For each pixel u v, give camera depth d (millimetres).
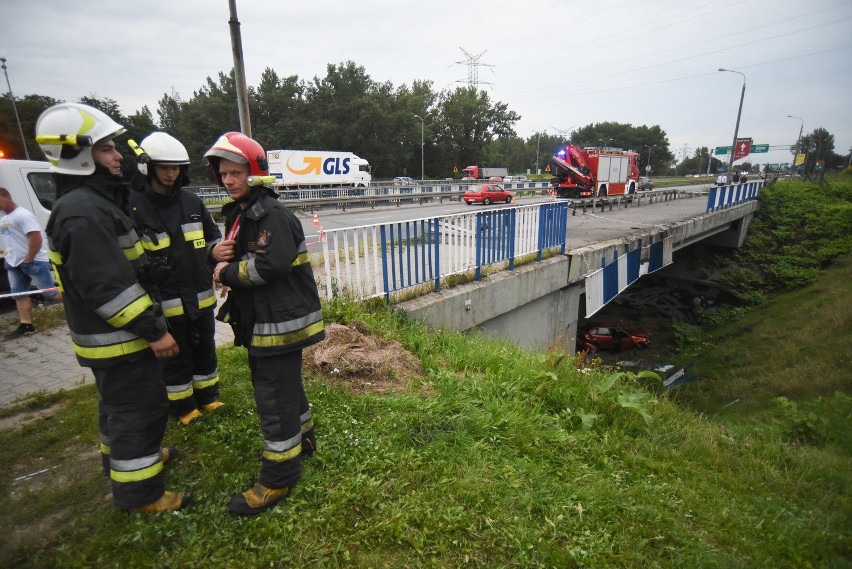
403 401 3525
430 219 6477
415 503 2465
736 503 2990
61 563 2006
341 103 57812
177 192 2969
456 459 2887
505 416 3492
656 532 2484
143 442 2199
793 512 2996
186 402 3129
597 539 2375
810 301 16922
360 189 28453
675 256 23594
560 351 5406
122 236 2139
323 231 5160
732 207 21125
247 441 2887
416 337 5145
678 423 4082
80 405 3494
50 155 1927
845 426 4734
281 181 31141
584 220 17203
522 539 2307
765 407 9578
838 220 23141
